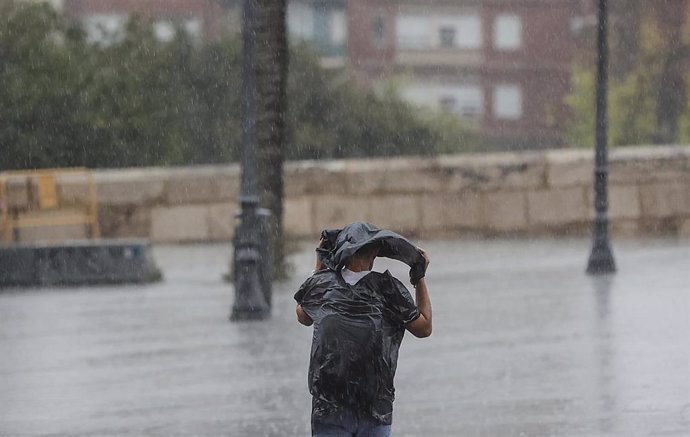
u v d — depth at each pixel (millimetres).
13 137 69688
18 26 71312
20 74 70375
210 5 148375
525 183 65812
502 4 186625
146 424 25828
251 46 41250
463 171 66062
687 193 64875
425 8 188250
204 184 65938
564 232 65750
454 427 24672
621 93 113812
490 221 66125
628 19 119188
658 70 114625
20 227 62000
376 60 187625
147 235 65562
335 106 92125
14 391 29891
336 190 66125
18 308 45125
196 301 45594
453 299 43906
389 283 16844
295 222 65938
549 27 185875
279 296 45688
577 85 125625
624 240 63469
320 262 17516
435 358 32594
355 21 187500
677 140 113812
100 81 71938
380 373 16578
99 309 44156
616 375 29391
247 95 40906
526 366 30969
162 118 73875
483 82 187625
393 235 17000
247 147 40875
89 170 67062
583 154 65625
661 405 26031
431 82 188625
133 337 37625
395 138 94875
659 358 31328
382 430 16594
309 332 37688
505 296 44219
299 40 93062
